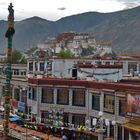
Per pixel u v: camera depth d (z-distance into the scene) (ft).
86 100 185.57
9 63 134.92
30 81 213.66
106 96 172.04
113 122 154.10
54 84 198.08
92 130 163.84
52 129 184.44
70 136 176.35
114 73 207.62
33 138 172.76
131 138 147.43
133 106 146.92
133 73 261.85
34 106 208.54
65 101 193.77
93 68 208.33
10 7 133.28
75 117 189.67
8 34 133.59
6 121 136.98
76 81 189.16
